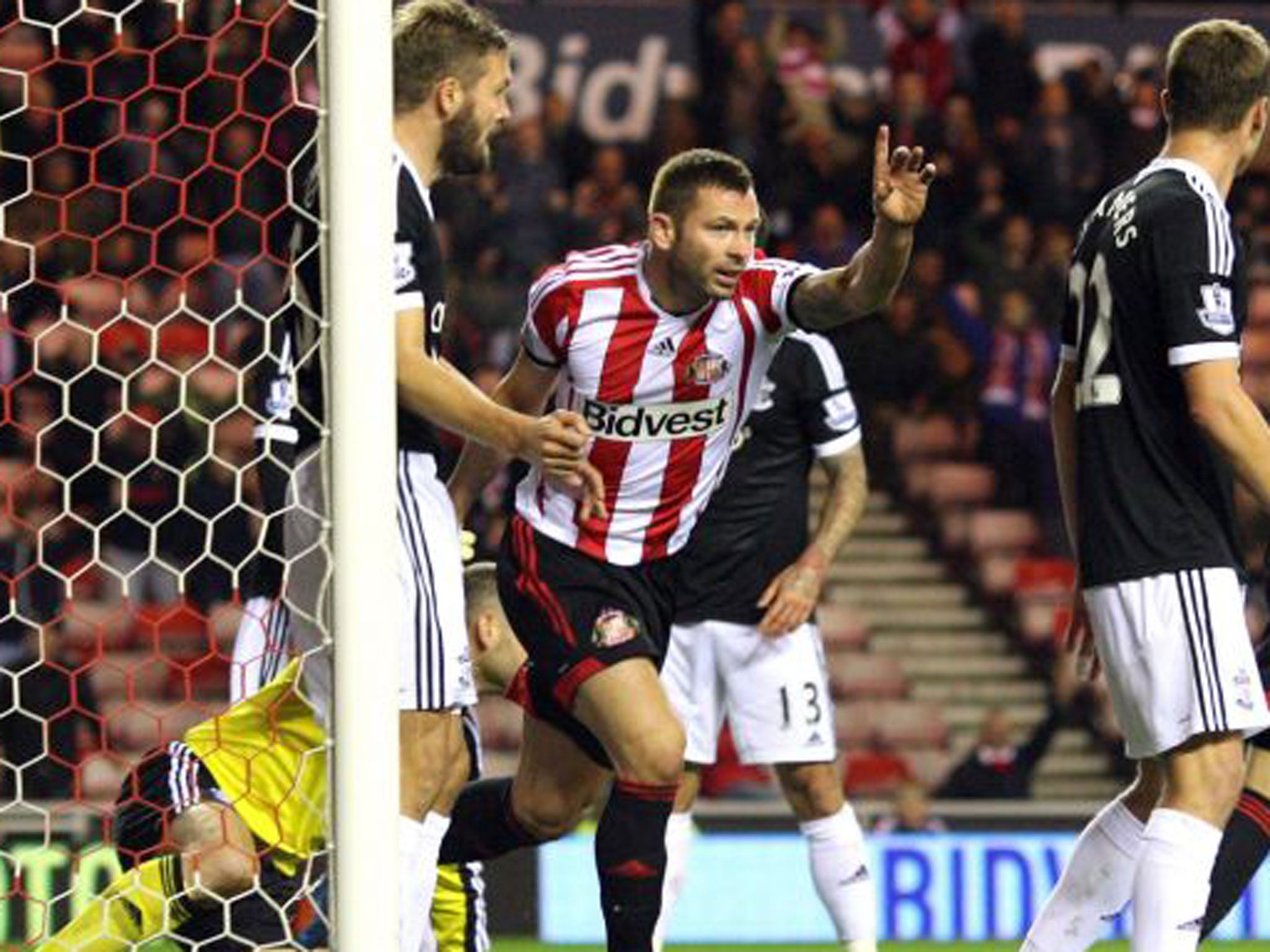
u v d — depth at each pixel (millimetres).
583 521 18375
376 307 14438
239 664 20703
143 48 45875
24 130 45062
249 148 45344
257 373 20234
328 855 14406
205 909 18188
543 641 18469
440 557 16484
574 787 19641
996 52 54844
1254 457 17016
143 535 40656
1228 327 17188
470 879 20781
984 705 49594
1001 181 53531
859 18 58000
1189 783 17453
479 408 15891
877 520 51688
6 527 39781
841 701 48844
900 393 51844
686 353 17984
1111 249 17734
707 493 18672
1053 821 38750
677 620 24672
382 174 14477
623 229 50969
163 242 44719
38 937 18219
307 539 16016
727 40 54000
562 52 57406
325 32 14500
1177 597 17359
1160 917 17172
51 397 41219
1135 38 59500
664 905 24594
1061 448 18719
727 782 43250
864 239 52531
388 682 14352
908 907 38312
